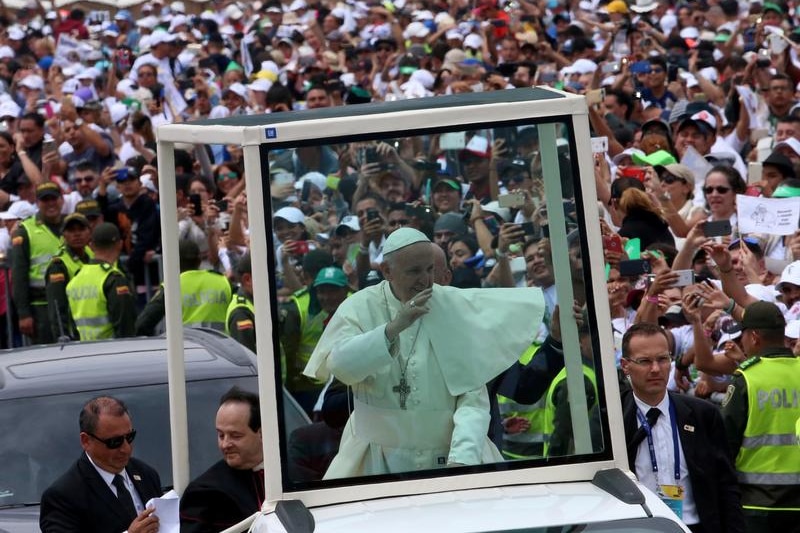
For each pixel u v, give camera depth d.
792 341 29.97
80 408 28.19
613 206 37.88
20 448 27.36
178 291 20.84
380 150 19.16
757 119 53.78
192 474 26.86
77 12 97.12
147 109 69.44
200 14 102.00
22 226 47.34
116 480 24.16
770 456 26.19
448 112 19.17
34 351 31.36
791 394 26.16
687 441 23.52
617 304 31.31
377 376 19.31
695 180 43.34
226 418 21.44
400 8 94.19
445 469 19.25
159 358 30.20
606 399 19.27
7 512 26.02
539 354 19.44
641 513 17.62
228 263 43.03
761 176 42.97
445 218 19.38
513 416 19.47
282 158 19.02
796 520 26.14
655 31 74.25
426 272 19.30
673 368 31.95
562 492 18.75
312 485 19.03
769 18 73.44
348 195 19.16
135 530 19.23
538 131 19.27
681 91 60.31
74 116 60.16
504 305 19.50
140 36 94.94
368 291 19.30
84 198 51.84
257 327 19.00
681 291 32.41
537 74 64.88
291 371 19.06
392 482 19.22
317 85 61.66
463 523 17.67
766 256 37.00
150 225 49.31
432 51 72.12
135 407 28.31
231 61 81.94
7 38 92.50
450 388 19.39
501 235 19.42
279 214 19.02
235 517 21.14
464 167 19.30
